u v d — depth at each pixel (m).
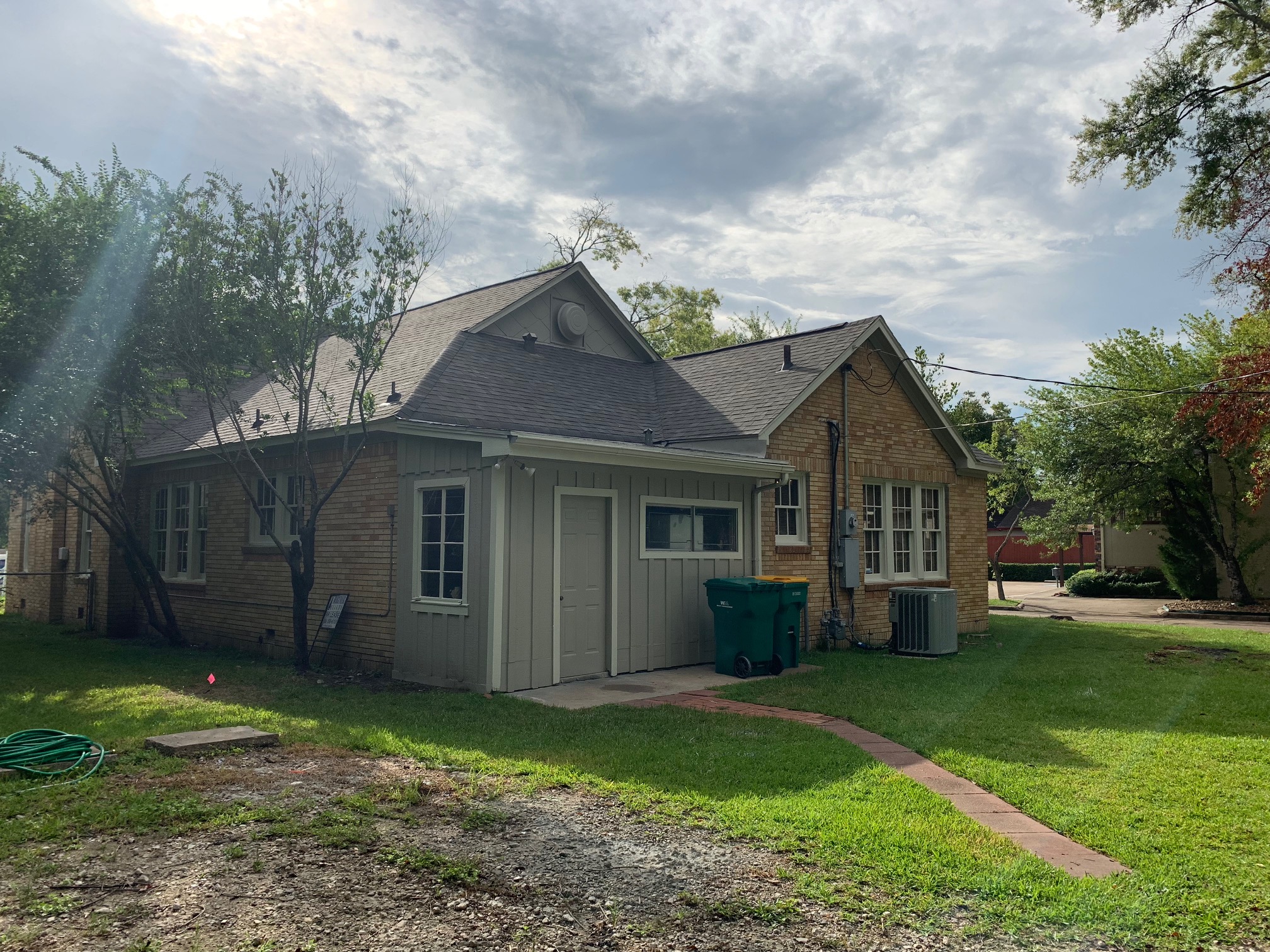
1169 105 20.33
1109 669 12.12
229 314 11.15
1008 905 4.31
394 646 10.93
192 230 11.11
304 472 12.61
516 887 4.43
